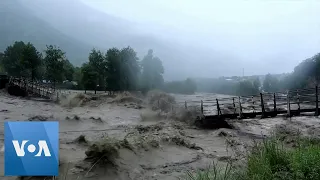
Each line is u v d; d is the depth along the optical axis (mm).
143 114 29594
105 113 32031
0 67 62594
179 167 12172
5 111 27375
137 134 19172
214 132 21781
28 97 41125
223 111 32219
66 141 15617
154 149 14570
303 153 7184
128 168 11484
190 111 27297
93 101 40531
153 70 56406
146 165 12188
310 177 6348
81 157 12227
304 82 51562
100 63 52750
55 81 53844
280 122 26062
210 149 15992
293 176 6461
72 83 71500
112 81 51281
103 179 10344
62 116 26078
